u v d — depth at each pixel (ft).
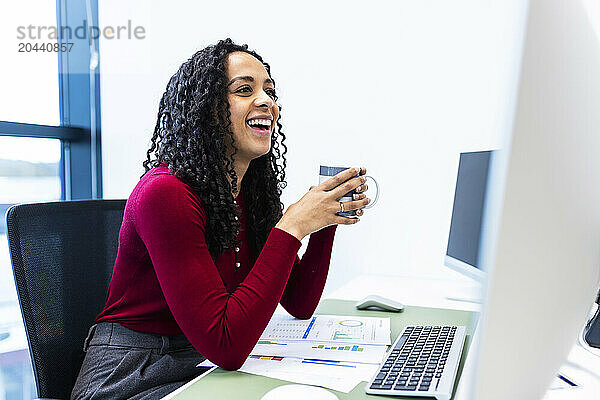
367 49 7.80
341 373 3.02
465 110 7.38
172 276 3.33
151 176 3.79
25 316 3.63
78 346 3.95
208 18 8.59
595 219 1.31
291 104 8.18
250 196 4.54
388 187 7.77
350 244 7.95
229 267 4.11
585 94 1.19
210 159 3.85
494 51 7.18
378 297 4.77
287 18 8.16
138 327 3.79
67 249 4.03
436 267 7.61
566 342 1.33
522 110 1.06
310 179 8.15
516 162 1.08
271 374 3.06
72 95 9.30
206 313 3.23
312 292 4.34
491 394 1.16
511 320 1.14
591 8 1.24
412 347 3.32
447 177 7.51
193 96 3.95
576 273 1.27
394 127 7.72
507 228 1.10
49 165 8.89
